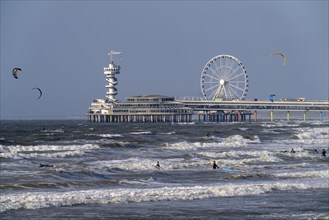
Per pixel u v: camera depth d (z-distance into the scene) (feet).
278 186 365.61
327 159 579.48
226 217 280.51
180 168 483.10
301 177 421.59
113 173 447.01
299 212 292.40
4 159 542.57
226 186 358.23
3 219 270.05
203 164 503.61
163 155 621.31
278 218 278.26
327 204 314.35
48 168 467.52
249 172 460.96
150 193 334.44
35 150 650.43
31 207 295.07
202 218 278.05
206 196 332.39
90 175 430.61
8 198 310.86
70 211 289.53
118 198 319.68
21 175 422.82
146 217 279.08
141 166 477.36
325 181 401.08
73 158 573.33
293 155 599.16
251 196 336.29
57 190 353.92
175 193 336.08
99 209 295.28
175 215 283.79
